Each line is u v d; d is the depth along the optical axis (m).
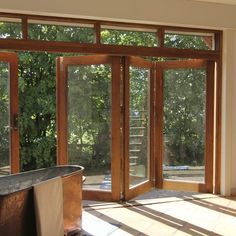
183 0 4.79
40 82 6.95
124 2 4.52
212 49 5.21
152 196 5.12
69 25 4.75
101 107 4.89
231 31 5.07
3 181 3.42
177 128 5.38
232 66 5.09
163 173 5.45
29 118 6.98
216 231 3.79
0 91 4.54
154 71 5.32
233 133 5.15
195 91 5.30
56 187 3.27
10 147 4.57
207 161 5.25
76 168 3.77
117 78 4.79
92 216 4.29
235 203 4.79
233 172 5.19
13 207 2.87
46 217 3.11
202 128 5.31
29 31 4.70
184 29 5.02
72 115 4.95
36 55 6.85
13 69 4.53
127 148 4.88
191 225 3.97
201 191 5.30
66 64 4.88
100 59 4.78
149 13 4.64
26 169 7.10
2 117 4.57
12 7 4.09
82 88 4.91
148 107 5.27
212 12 4.93
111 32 4.86
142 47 4.82
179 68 5.28
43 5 4.21
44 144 7.09
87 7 4.37
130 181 4.99
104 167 4.94
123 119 4.86
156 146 5.41
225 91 5.08
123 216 4.29
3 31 4.50
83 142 4.97
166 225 3.98
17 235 2.93
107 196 4.88
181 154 5.42
